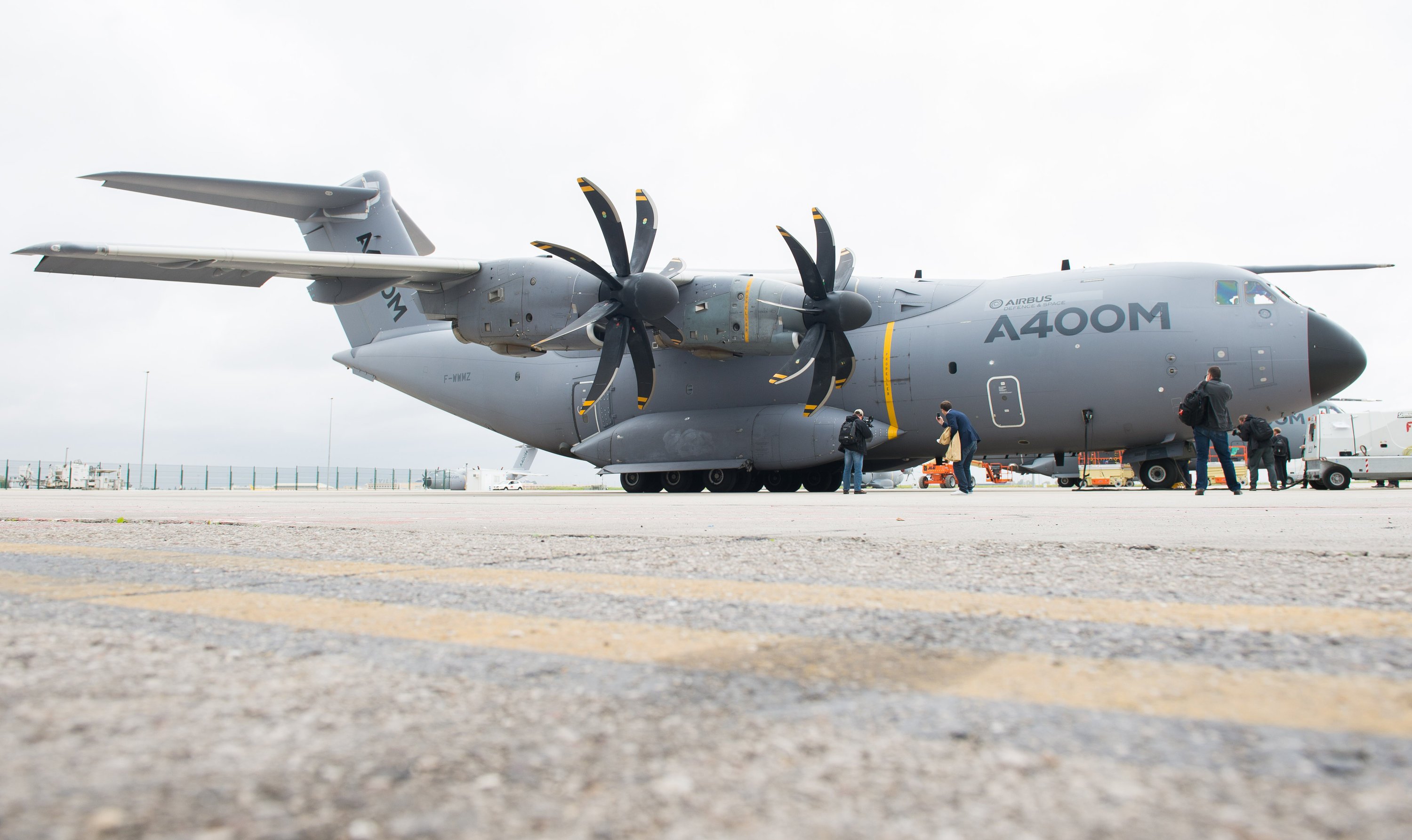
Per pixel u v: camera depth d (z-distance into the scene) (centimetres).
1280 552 335
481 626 181
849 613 197
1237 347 1473
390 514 747
